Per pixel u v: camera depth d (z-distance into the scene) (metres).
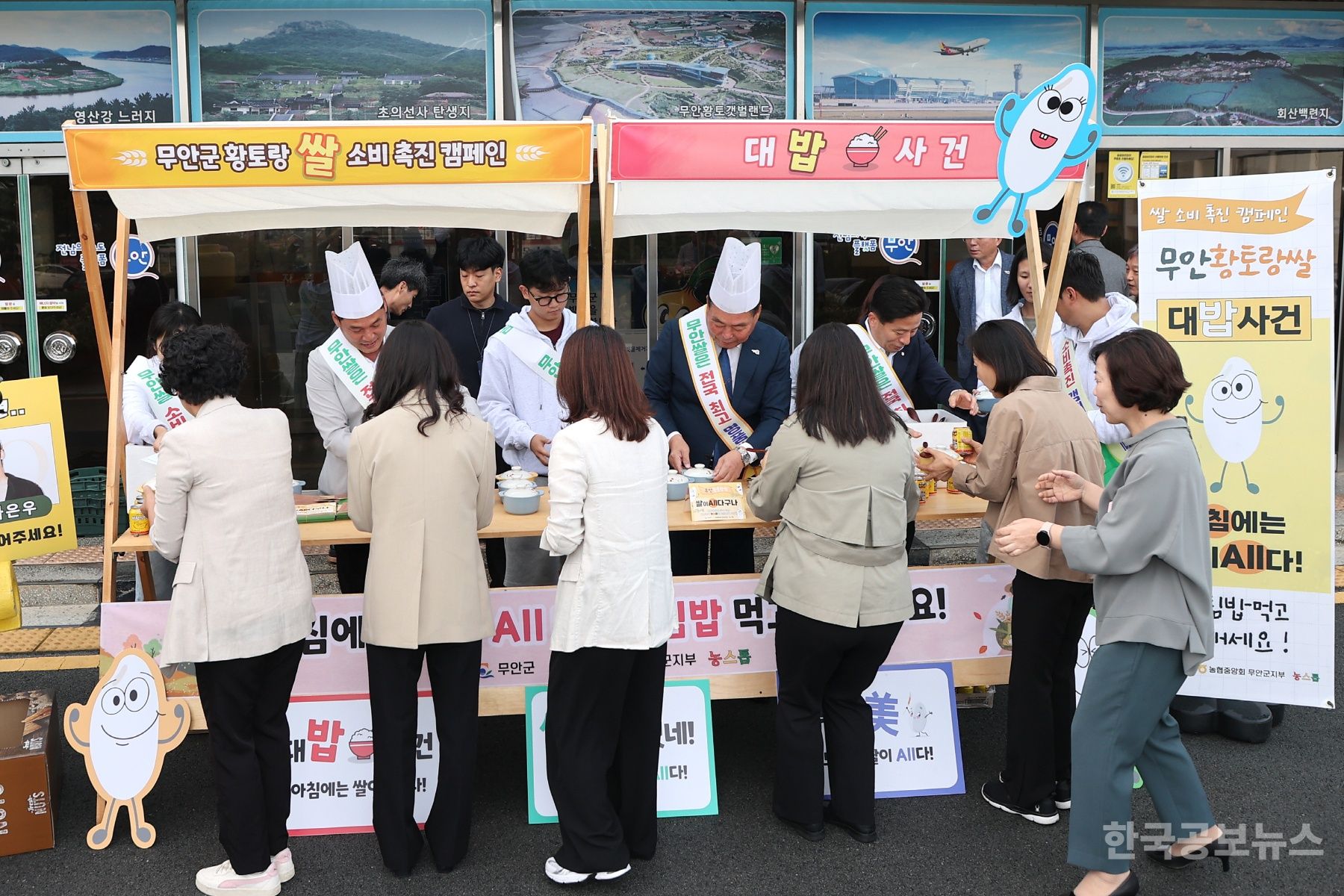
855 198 3.89
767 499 3.37
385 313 4.09
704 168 3.74
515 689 3.69
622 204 3.84
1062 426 3.33
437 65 6.33
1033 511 3.34
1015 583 3.47
